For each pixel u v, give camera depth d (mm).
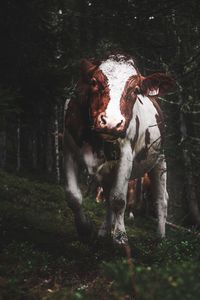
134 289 5156
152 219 22000
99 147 11945
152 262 9672
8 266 8828
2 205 16719
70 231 14242
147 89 12336
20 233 12219
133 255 10719
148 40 13516
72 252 10859
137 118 12625
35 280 8273
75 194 12156
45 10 12750
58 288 7895
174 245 10344
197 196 23594
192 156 12227
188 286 4926
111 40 12898
